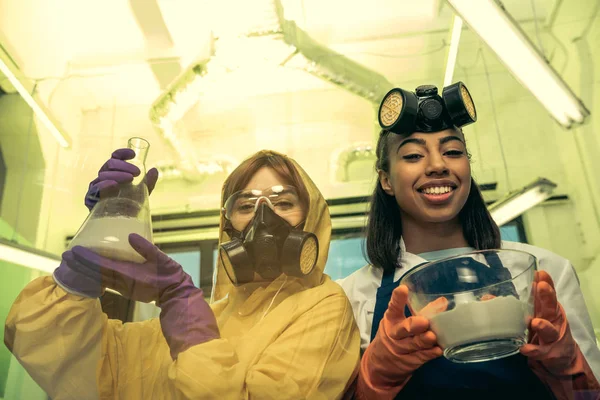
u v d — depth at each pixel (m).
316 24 2.15
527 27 2.34
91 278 0.74
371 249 0.99
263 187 0.89
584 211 2.15
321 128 1.95
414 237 0.99
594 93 2.20
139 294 0.74
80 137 1.99
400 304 0.67
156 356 0.76
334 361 0.71
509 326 0.61
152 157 1.78
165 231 1.27
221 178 1.67
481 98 2.42
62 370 0.73
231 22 1.96
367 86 2.08
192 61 1.98
